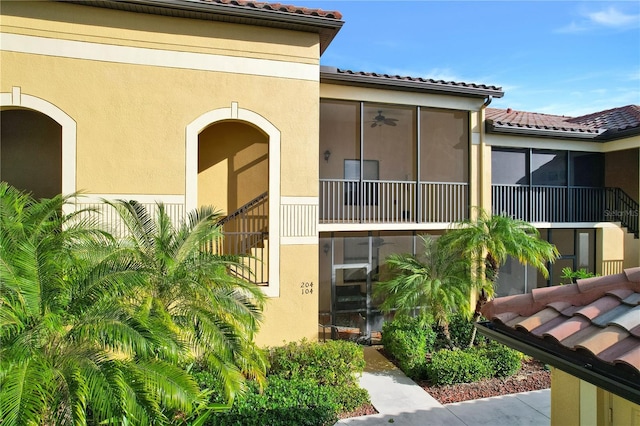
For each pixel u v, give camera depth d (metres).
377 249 12.71
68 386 4.42
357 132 13.09
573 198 15.01
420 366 9.71
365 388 9.10
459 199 13.34
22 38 8.50
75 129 8.77
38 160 10.98
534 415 7.94
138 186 9.12
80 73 8.78
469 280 10.38
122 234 8.91
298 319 10.10
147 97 9.16
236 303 7.18
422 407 8.24
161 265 6.82
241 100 9.71
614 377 2.60
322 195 12.77
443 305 9.87
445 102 12.76
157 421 4.75
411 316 11.45
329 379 8.48
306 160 10.20
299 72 10.12
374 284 12.62
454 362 9.30
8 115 10.83
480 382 9.38
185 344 5.82
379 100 12.12
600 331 3.01
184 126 9.38
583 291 3.71
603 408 3.96
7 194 6.34
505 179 14.19
